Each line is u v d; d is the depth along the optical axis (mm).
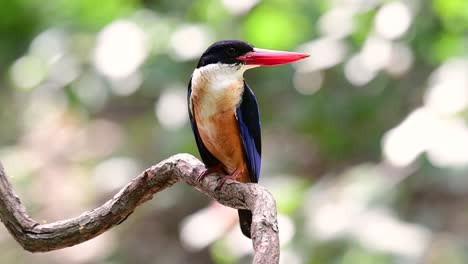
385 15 9203
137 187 5547
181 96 10062
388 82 9836
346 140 10625
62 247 5578
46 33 11305
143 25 10273
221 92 6148
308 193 8953
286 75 10422
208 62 6230
